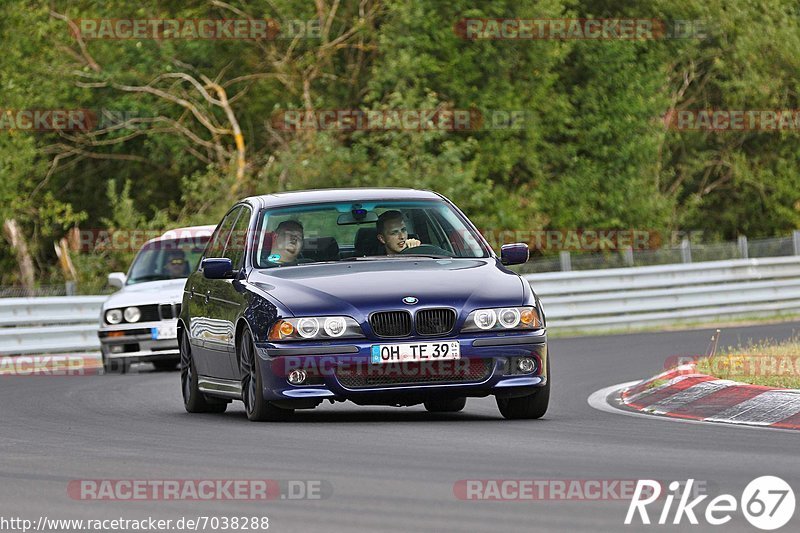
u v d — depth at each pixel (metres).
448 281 33.75
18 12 109.69
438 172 97.81
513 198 105.81
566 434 30.66
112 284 63.16
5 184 105.25
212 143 114.94
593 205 113.88
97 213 120.25
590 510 20.69
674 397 37.75
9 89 107.62
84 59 113.56
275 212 37.09
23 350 69.38
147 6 115.12
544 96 111.00
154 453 28.19
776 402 34.56
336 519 20.19
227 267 36.19
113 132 113.81
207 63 113.88
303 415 36.94
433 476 24.12
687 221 130.88
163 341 60.19
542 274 81.75
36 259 118.25
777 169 131.62
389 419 35.34
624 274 84.88
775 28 128.50
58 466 26.44
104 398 44.91
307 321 32.84
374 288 33.31
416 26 104.69
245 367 34.78
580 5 117.81
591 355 60.69
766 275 90.75
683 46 121.94
